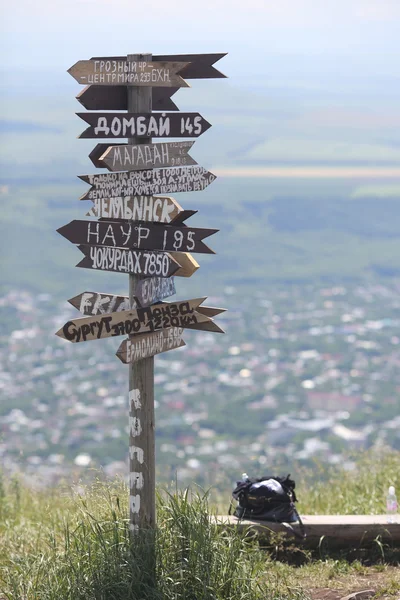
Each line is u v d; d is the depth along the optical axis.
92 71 4.68
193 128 4.84
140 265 4.80
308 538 6.09
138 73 4.74
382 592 5.38
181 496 5.09
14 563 5.29
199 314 4.96
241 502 6.19
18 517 7.35
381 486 7.75
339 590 5.43
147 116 4.76
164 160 4.82
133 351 4.75
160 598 4.57
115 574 4.65
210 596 4.64
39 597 4.75
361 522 6.15
